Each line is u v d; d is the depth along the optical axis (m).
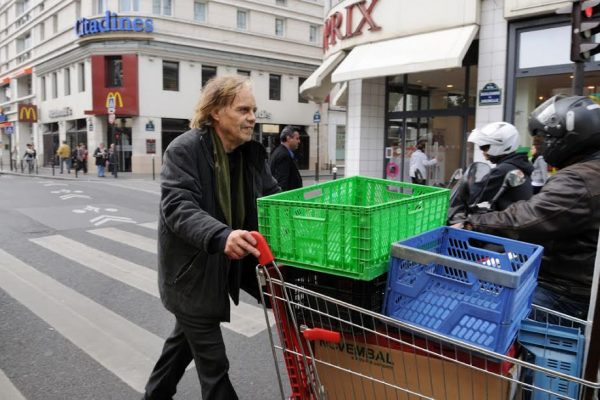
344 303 1.94
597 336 1.64
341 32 12.37
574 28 4.84
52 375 3.56
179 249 2.28
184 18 26.36
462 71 11.10
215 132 2.36
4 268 6.40
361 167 12.48
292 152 6.61
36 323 4.52
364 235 1.87
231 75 2.36
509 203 3.04
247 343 4.15
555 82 8.76
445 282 1.83
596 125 2.14
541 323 2.04
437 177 11.70
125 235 8.60
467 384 1.86
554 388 1.92
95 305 5.01
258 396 3.32
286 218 2.09
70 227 9.32
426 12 10.22
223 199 2.36
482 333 1.75
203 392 2.36
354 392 2.13
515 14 8.88
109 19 25.34
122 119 26.38
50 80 32.88
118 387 3.40
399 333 1.90
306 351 2.23
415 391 1.98
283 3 29.84
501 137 3.17
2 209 11.62
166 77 26.45
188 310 2.30
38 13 33.97
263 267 2.08
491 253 2.23
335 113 32.56
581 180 2.08
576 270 2.23
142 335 4.29
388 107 12.70
